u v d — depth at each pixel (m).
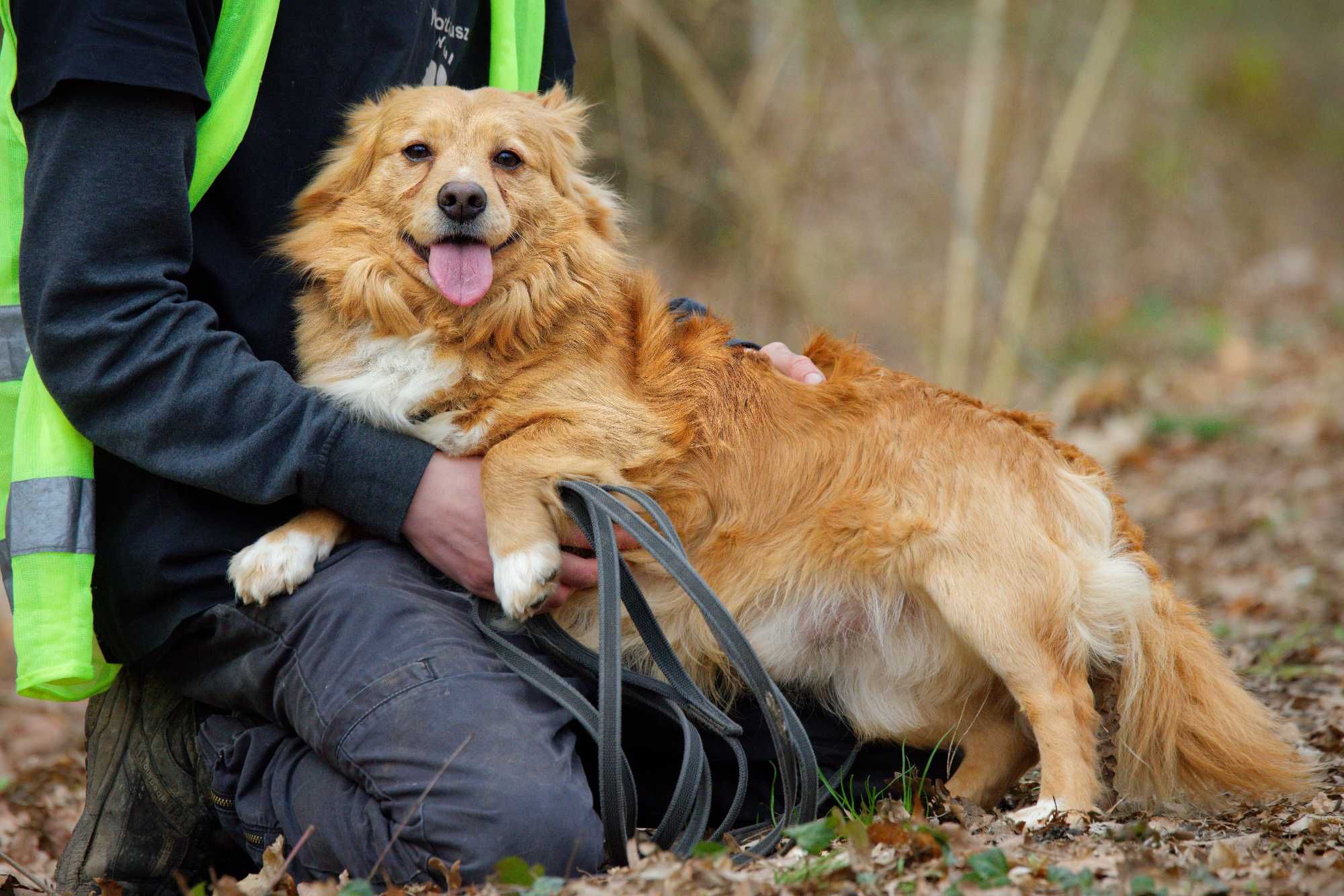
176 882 5.51
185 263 5.05
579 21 16.03
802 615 5.71
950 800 5.29
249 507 5.25
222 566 5.11
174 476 4.88
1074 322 20.86
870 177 18.84
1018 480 5.64
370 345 5.36
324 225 5.47
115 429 4.82
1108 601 5.54
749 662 4.80
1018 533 5.52
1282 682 7.68
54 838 6.52
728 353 5.86
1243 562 10.92
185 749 5.51
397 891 4.32
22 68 4.80
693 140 16.47
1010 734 5.74
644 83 16.50
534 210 5.57
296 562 5.02
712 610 4.79
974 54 17.16
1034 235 17.41
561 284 5.58
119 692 5.59
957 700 5.78
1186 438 15.21
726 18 16.42
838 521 5.60
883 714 5.83
